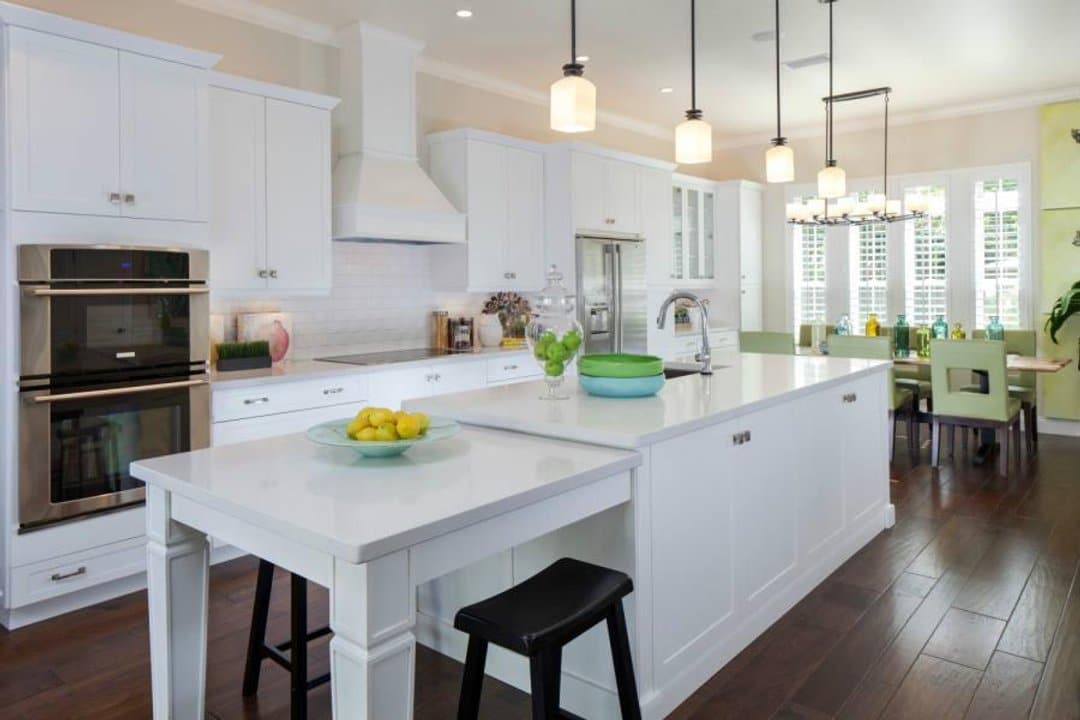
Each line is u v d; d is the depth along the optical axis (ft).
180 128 10.81
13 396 9.17
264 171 12.64
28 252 9.14
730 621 8.37
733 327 24.38
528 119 19.30
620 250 19.27
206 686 7.82
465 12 13.83
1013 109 20.62
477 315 18.35
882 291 23.04
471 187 16.21
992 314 21.18
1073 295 19.11
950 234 21.77
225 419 11.29
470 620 5.35
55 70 9.51
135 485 10.22
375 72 14.62
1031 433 18.66
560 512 5.95
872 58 16.83
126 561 10.26
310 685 6.98
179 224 10.85
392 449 6.41
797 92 19.54
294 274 13.15
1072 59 17.04
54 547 9.57
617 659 6.02
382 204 13.94
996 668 8.00
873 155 23.00
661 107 21.04
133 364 10.16
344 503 5.18
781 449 9.45
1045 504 13.99
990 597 9.85
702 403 8.59
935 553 11.53
